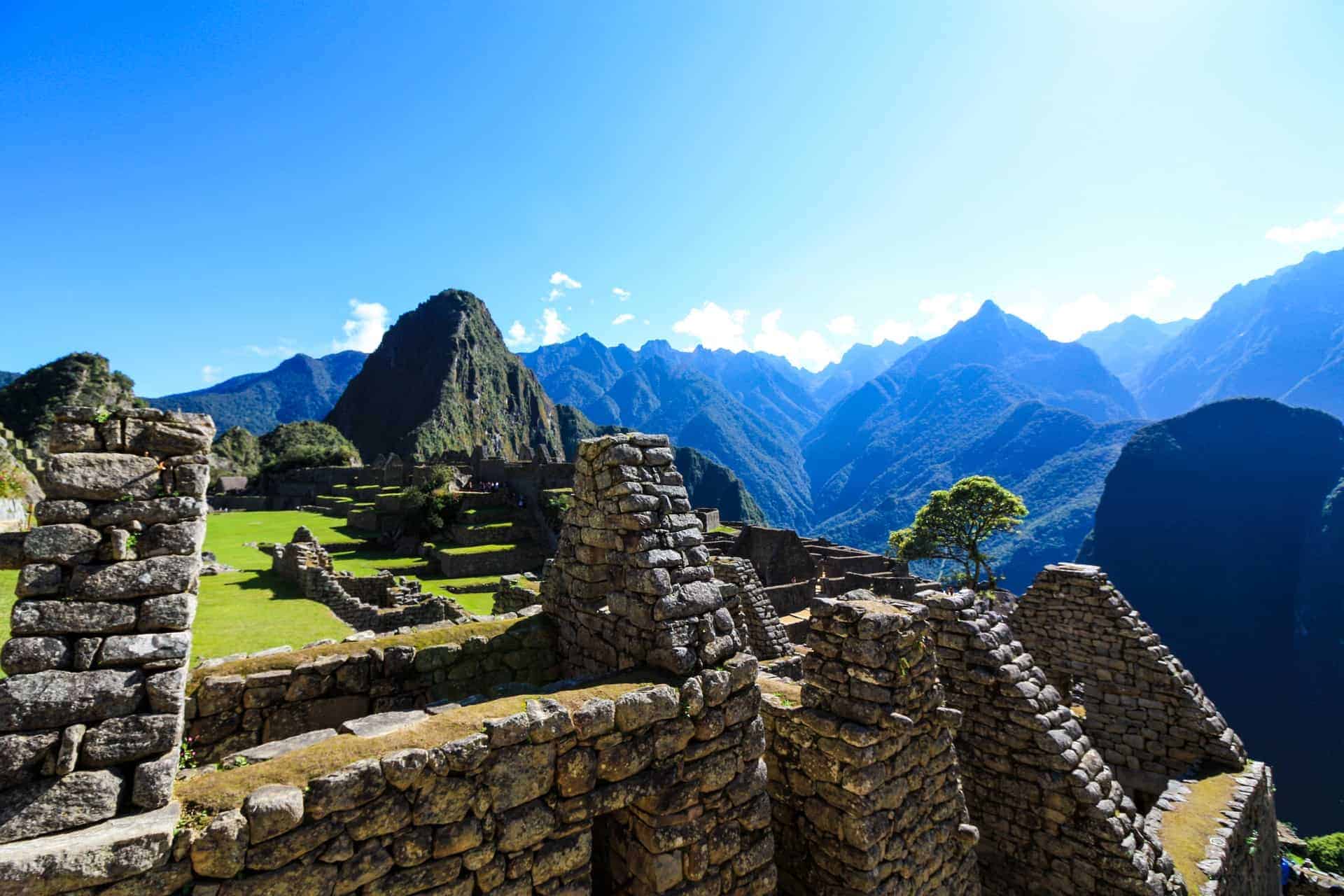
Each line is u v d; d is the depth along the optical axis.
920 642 6.74
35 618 3.45
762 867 5.70
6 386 105.56
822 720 6.37
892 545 49.53
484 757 4.25
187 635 3.81
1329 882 12.20
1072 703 12.09
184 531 3.96
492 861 4.26
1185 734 10.89
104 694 3.48
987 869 8.16
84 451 3.78
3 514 15.34
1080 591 12.12
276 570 23.61
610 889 5.57
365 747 4.08
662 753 5.14
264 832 3.48
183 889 3.32
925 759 6.66
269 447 138.88
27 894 2.95
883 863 6.00
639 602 6.11
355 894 3.74
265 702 6.29
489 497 53.34
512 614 8.48
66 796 3.28
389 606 20.27
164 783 3.50
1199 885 7.88
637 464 6.80
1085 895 7.24
